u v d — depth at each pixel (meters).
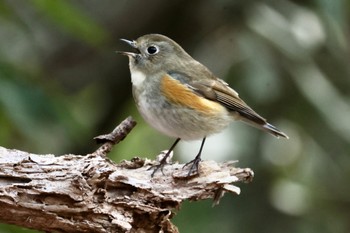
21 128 11.12
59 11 11.38
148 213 7.80
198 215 13.57
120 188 7.87
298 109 14.01
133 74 10.39
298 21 13.67
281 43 13.61
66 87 15.53
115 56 15.41
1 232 9.10
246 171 8.52
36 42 14.80
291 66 13.79
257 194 13.65
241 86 13.91
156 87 9.99
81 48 15.27
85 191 7.55
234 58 14.53
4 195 7.41
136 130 15.89
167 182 8.24
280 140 13.99
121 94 15.69
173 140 15.84
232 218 13.58
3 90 10.98
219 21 14.85
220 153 13.17
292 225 13.72
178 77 10.21
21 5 13.97
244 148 13.43
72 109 13.52
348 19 12.61
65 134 12.56
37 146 13.38
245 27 14.05
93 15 15.20
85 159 7.82
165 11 15.14
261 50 13.82
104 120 15.74
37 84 11.32
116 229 7.64
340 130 13.72
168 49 10.42
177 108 9.89
